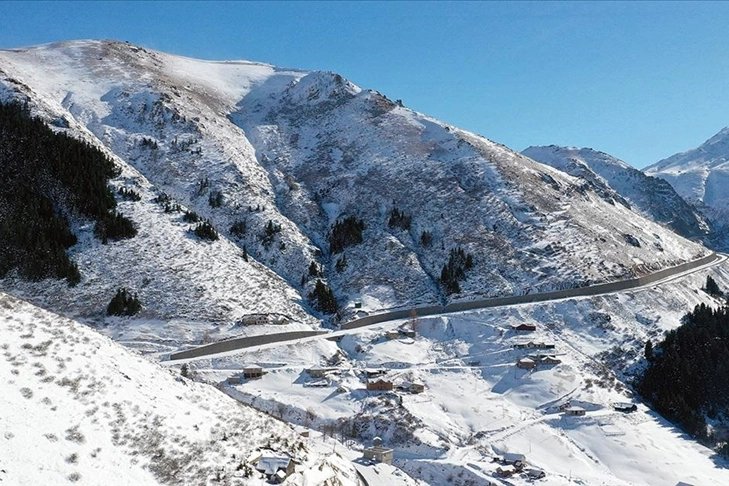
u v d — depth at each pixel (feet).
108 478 92.63
